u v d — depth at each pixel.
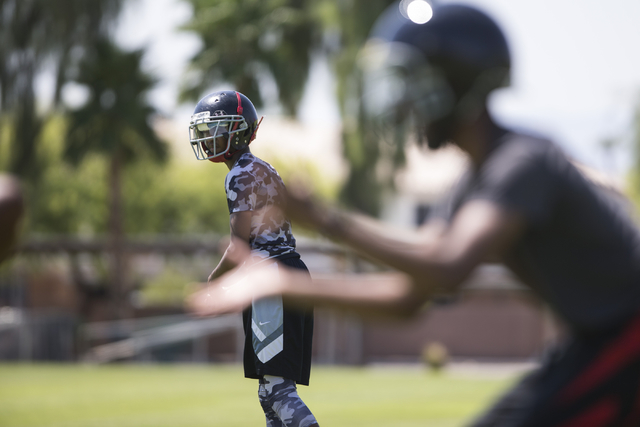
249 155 13.91
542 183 7.02
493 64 7.25
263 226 13.63
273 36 112.44
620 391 7.39
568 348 7.83
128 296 121.25
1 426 35.00
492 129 7.45
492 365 117.25
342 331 122.25
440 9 7.34
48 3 101.81
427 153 7.72
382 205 107.81
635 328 7.49
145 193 157.62
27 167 111.50
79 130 110.44
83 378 65.06
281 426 14.30
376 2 101.69
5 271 127.94
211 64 111.69
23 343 109.19
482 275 116.75
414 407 43.94
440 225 7.71
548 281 7.58
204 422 36.47
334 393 54.03
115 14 105.81
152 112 113.94
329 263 82.38
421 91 7.25
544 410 7.52
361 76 7.54
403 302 6.71
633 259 7.54
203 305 6.90
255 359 13.94
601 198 7.46
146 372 74.56
